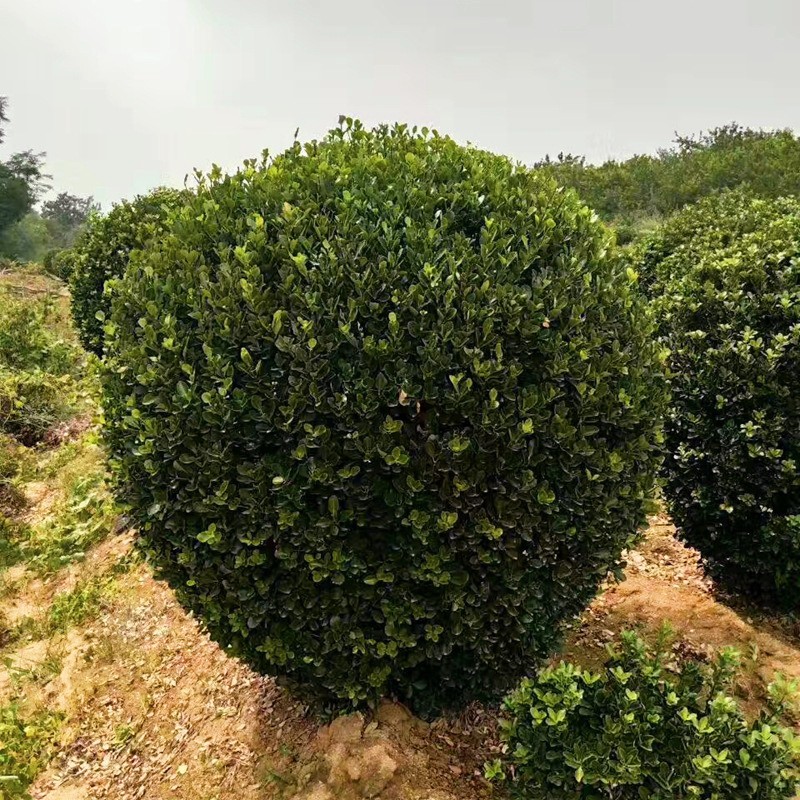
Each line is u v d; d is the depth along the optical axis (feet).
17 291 58.65
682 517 13.69
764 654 12.25
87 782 11.76
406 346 8.64
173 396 8.86
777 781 7.44
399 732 10.29
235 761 11.04
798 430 11.99
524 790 7.92
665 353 10.61
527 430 8.39
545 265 9.61
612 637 13.01
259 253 9.33
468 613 9.07
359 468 8.54
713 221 22.89
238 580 9.13
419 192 9.79
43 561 18.79
